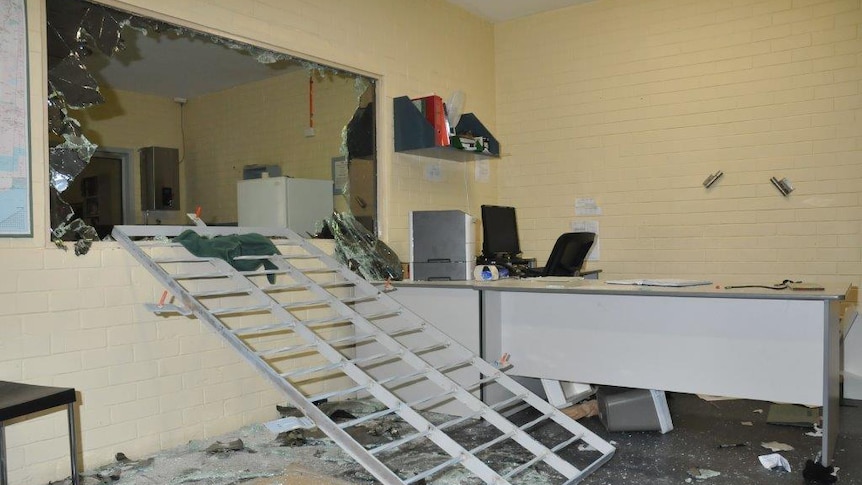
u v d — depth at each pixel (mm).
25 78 2816
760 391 3086
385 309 4148
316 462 3096
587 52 5344
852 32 4324
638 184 5129
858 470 2875
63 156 3027
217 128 6691
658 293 3176
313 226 4629
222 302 3643
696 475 2848
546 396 4016
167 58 5418
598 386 3869
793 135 4527
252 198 4625
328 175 5332
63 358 2934
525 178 5699
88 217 6137
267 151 6117
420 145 4539
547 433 3504
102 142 6285
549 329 3691
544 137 5586
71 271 2969
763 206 4645
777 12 4562
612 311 3482
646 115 5086
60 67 3010
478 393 3725
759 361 3086
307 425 2779
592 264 5352
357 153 4582
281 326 3131
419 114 4551
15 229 2781
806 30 4469
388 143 4652
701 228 4879
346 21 4309
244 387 3744
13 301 2766
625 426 3488
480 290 3723
